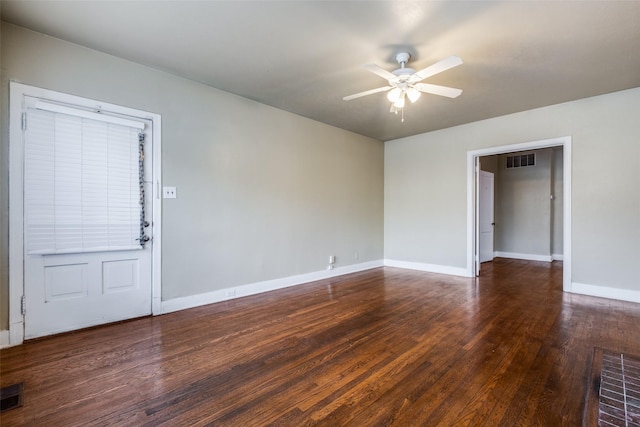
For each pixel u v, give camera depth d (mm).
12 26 2396
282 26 2398
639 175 3604
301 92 3711
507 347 2416
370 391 1839
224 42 2635
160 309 3189
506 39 2547
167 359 2230
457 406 1694
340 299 3762
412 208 5781
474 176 5008
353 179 5520
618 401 1713
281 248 4340
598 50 2721
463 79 3324
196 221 3459
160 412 1646
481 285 4465
